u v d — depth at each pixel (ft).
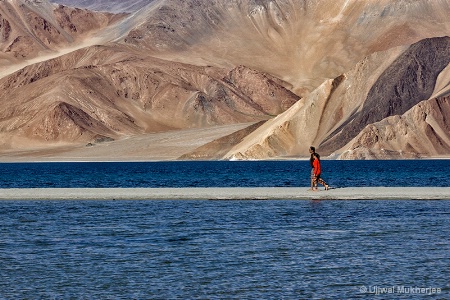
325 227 285.84
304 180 639.76
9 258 226.79
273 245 246.06
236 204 366.43
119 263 218.38
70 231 282.77
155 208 353.92
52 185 629.51
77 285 192.85
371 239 257.14
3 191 430.20
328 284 191.72
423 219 306.35
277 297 180.04
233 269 209.36
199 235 269.03
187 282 194.90
